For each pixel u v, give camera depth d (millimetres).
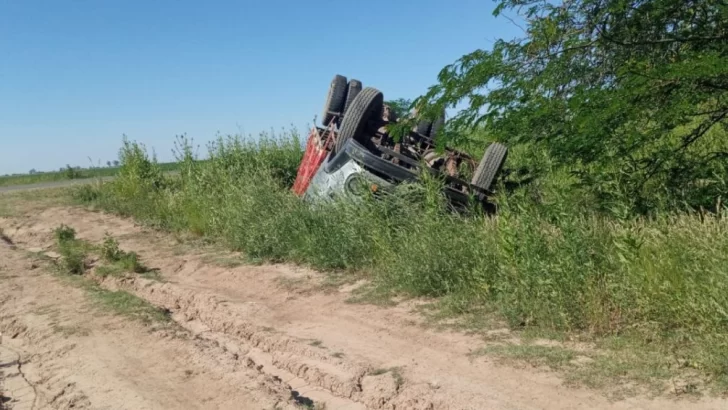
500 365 5473
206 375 5891
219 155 15211
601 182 8109
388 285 7898
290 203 10141
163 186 16609
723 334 5105
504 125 8477
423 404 5000
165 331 7070
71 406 5457
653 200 7812
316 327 6875
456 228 8055
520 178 9781
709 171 7992
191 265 9984
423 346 6082
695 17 7699
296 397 5480
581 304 6066
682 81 7152
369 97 10172
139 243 11828
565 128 8109
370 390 5320
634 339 5605
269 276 8977
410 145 11102
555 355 5527
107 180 20094
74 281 9281
